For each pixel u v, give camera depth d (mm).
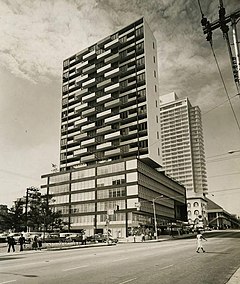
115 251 25656
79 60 111875
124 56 94625
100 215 79250
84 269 13117
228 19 12281
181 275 11383
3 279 10617
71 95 111250
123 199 75812
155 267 13750
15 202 75062
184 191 110938
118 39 95375
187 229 96062
